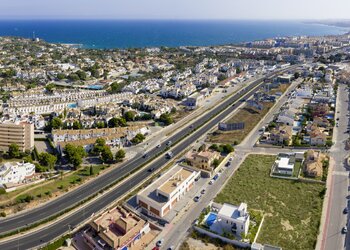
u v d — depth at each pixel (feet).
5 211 621.72
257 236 554.46
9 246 536.01
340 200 653.71
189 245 540.11
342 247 528.63
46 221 594.65
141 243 544.62
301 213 615.57
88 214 623.36
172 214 619.26
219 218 572.10
